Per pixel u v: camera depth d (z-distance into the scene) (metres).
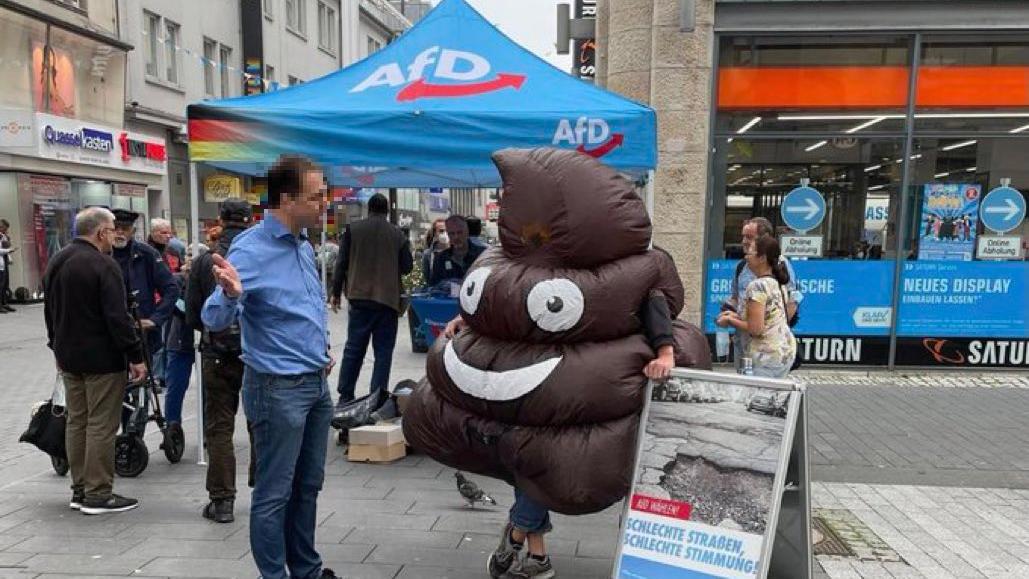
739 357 5.20
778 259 4.33
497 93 4.64
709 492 2.83
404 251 5.88
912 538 3.96
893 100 8.25
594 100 4.60
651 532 2.89
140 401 5.04
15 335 11.70
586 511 2.88
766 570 2.70
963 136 8.23
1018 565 3.62
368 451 5.11
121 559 3.55
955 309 8.36
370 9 34.66
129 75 19.48
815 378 8.15
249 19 24.45
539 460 2.82
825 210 8.43
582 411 2.78
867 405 6.88
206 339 3.98
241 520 4.05
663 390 2.92
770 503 2.72
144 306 5.18
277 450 2.96
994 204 8.27
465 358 2.96
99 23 18.34
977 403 6.96
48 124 16.12
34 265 16.14
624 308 2.83
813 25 8.05
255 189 5.73
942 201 8.30
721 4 8.09
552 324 2.77
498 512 4.22
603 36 9.45
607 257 2.85
